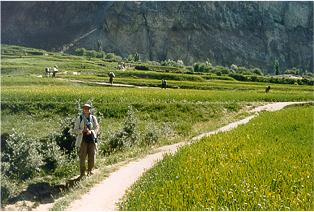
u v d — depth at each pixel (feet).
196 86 269.64
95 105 128.88
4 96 124.88
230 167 59.52
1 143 90.74
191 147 77.20
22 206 66.90
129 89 184.96
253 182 52.01
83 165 76.54
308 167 60.90
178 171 58.65
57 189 74.74
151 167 69.82
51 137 92.27
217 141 82.12
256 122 109.81
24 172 79.36
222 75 440.45
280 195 48.75
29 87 167.53
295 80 435.12
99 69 418.51
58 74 312.09
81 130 76.02
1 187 70.49
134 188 56.70
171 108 139.74
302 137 86.99
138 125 112.57
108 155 94.27
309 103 178.40
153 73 355.77
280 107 161.99
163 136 111.04
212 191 48.62
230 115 146.61
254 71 627.46
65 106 122.42
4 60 438.81
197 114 140.97
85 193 59.93
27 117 113.60
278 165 61.26
